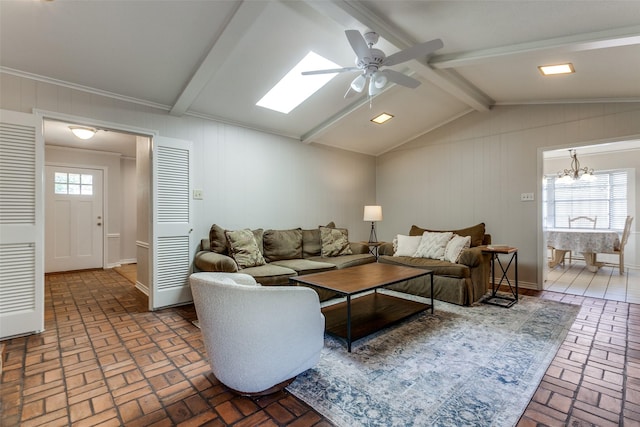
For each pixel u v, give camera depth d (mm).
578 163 5816
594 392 1773
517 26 2398
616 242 4973
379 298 3479
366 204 5887
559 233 5352
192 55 2615
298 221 4789
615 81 3121
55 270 5387
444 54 3004
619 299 3666
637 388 1815
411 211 5523
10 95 2576
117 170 6055
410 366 2076
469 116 4762
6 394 1768
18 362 2146
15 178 2576
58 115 2787
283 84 3682
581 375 1958
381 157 6000
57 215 5414
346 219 5543
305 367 1878
